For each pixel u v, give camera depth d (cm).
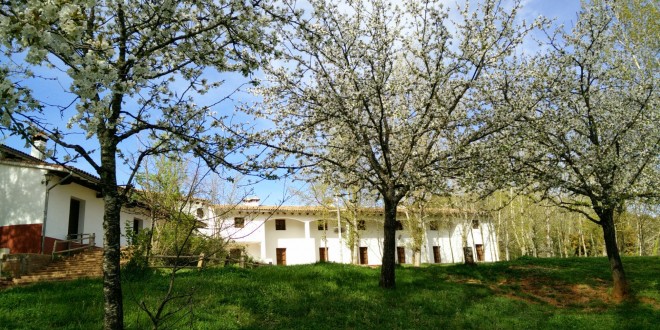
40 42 425
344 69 1355
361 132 1480
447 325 1160
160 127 666
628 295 1480
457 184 1518
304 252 4206
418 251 3550
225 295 1259
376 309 1258
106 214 641
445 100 1446
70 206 2191
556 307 1450
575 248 5478
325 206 3728
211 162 698
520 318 1266
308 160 1472
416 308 1302
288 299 1292
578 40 1438
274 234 4219
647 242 4566
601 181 1387
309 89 1465
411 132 1438
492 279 1844
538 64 1433
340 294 1389
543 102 1471
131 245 1628
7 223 1933
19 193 1958
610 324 1212
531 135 1394
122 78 598
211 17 720
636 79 1498
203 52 717
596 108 1452
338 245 4356
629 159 1406
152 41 704
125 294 1181
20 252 1894
